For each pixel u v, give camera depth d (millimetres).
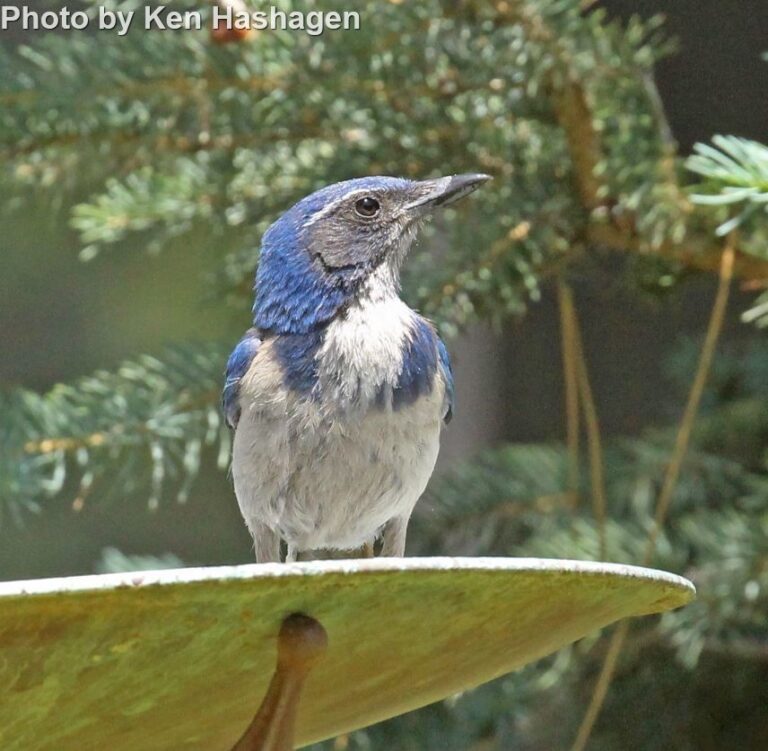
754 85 5070
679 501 4984
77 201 5043
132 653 4605
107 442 4938
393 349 4883
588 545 4945
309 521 4891
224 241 5004
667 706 4984
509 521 4980
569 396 4949
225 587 4359
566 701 4980
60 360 5301
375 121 4949
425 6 4926
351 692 4734
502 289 4941
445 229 4973
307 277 4906
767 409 5012
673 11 5078
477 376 5156
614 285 4992
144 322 5273
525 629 4727
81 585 4207
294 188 4969
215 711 4719
